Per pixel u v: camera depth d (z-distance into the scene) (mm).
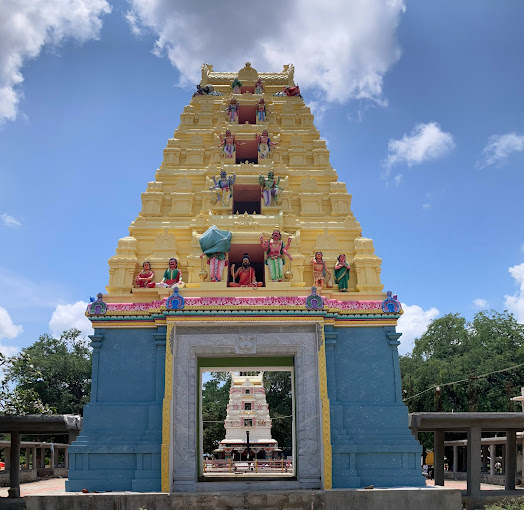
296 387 21172
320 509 18859
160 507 18562
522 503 22391
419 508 18938
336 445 20406
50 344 71125
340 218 26375
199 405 24500
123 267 24047
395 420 21172
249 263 25047
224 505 18734
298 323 21391
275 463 36781
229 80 34531
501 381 52938
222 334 21359
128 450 20062
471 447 23234
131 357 21547
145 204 26328
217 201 25938
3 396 26031
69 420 22953
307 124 30859
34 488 34406
